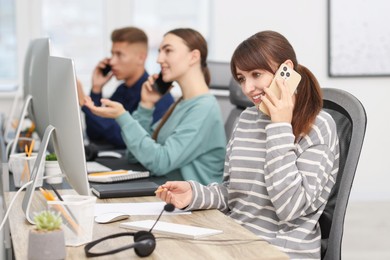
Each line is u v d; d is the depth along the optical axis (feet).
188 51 9.73
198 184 6.84
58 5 17.87
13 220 6.12
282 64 6.53
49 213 4.93
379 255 13.56
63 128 6.00
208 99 9.73
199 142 9.55
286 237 6.40
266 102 6.49
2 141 10.49
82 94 11.61
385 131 18.85
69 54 18.08
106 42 18.17
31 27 17.62
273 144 6.36
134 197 7.36
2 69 17.76
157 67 18.53
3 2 17.60
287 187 6.23
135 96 13.67
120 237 5.52
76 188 6.15
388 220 16.65
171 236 5.57
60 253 4.80
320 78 18.42
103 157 10.98
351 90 18.62
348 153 6.43
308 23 18.21
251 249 5.15
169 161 9.36
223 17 17.81
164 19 18.42
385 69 18.63
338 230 6.37
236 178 6.92
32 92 9.20
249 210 6.79
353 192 18.98
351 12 18.34
